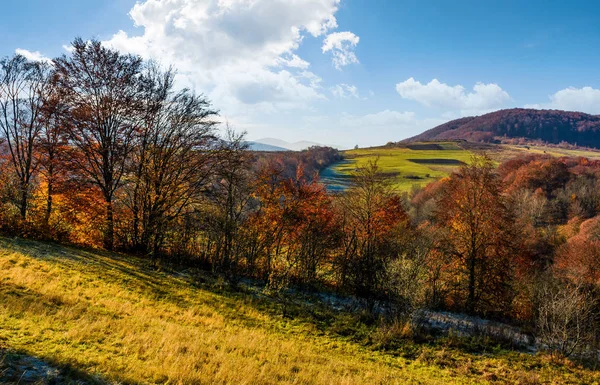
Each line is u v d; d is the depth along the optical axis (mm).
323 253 34500
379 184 34844
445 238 31938
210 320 17688
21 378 7746
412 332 20328
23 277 16125
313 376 12344
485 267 30000
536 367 17484
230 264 29734
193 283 24609
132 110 28953
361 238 34531
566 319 19203
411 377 14852
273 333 18391
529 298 31000
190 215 30625
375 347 18656
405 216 43188
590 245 45844
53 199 29719
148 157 30766
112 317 14242
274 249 36094
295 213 33250
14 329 10445
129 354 10781
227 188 30781
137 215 31516
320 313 23062
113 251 29938
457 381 15312
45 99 28297
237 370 11008
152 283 22094
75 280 18281
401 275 22234
